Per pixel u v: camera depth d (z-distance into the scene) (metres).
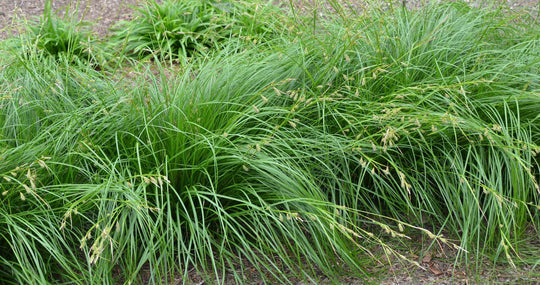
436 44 4.42
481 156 3.83
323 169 3.82
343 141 3.85
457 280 3.46
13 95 4.00
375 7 4.79
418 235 3.87
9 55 4.73
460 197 3.87
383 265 3.59
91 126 3.74
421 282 3.45
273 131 3.74
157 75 4.78
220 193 3.71
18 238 3.19
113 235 3.36
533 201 3.97
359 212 3.97
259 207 3.62
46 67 4.40
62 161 3.55
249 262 3.62
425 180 3.81
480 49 4.55
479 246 3.75
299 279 3.48
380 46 4.41
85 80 4.35
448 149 3.97
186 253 3.57
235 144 3.65
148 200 3.59
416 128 3.64
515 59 4.38
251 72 4.20
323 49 4.30
